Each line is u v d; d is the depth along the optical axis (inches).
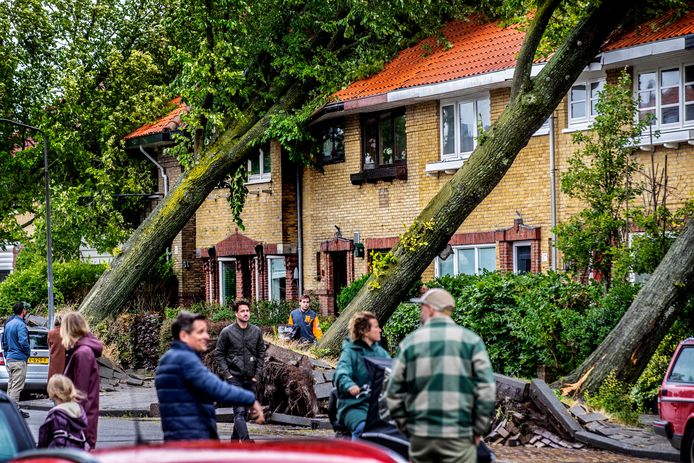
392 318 911.0
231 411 735.7
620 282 766.5
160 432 649.0
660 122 894.4
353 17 1106.1
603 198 799.1
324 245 1203.2
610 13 768.9
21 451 310.3
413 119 1105.4
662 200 847.7
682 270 693.9
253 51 1119.0
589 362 701.3
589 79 948.6
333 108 1139.9
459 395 301.4
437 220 824.3
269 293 1273.4
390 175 1122.0
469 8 1167.0
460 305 831.7
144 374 1044.5
